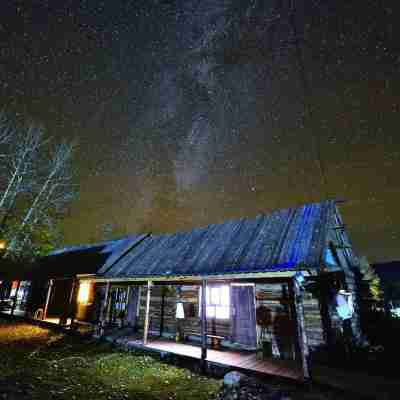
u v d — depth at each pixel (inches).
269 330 422.0
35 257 966.4
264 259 408.8
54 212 858.8
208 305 504.1
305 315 408.5
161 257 586.2
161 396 281.9
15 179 759.7
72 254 919.0
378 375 302.0
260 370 329.1
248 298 459.2
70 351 447.8
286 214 538.3
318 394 273.3
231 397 276.4
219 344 447.8
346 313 380.8
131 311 627.8
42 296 842.8
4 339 505.4
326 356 370.0
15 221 828.0
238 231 551.2
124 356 429.7
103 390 287.1
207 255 502.3
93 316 695.1
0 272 957.8
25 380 290.8
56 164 825.5
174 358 407.2
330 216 478.9
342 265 496.4
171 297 563.8
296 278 356.5
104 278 597.6
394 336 482.3
